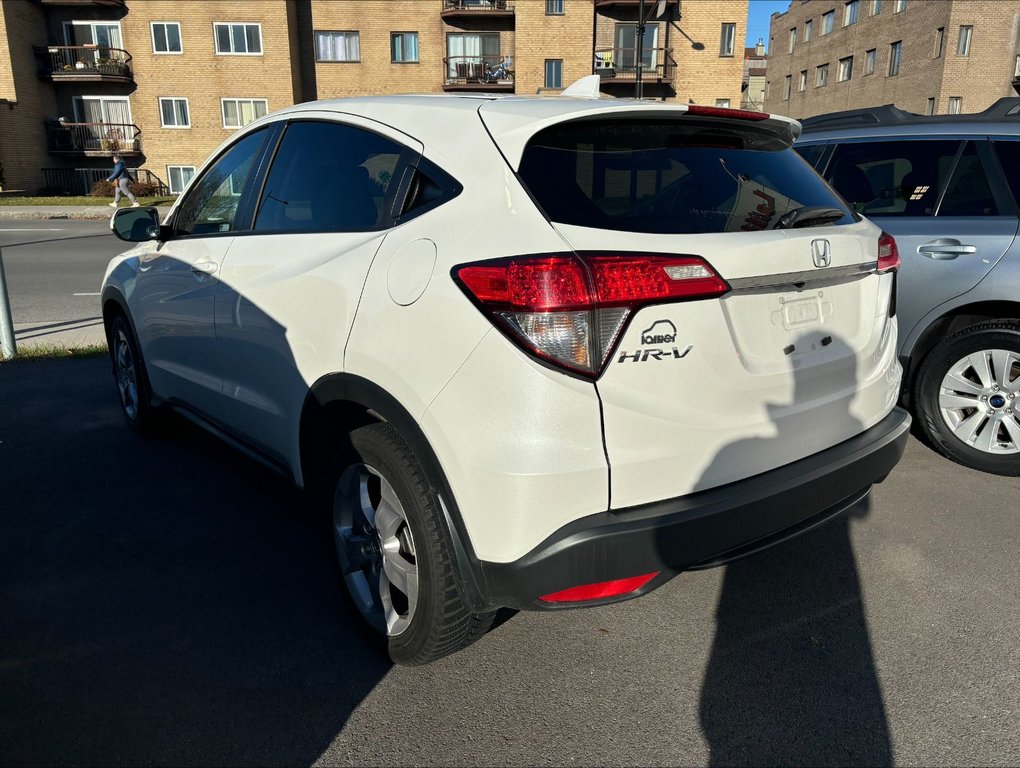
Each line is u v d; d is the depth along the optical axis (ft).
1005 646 8.40
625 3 99.45
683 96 104.17
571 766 6.75
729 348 6.92
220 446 14.51
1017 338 12.28
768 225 7.50
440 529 7.00
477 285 6.42
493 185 6.94
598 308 6.18
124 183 81.87
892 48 131.54
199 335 11.09
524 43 100.99
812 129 15.88
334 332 7.91
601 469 6.29
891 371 9.18
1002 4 114.73
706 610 9.18
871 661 8.18
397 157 8.09
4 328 20.43
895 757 6.84
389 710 7.43
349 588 8.49
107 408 16.74
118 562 10.12
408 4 103.24
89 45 102.22
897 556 10.36
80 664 8.04
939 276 12.68
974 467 13.10
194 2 100.58
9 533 10.90
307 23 104.63
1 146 95.04
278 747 6.95
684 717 7.35
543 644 8.54
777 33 177.58
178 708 7.41
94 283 35.04
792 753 6.88
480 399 6.37
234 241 10.30
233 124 104.12
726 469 6.98
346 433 8.02
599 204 6.74
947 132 13.29
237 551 10.46
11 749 6.84
